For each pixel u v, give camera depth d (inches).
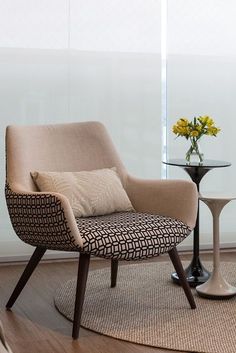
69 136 149.4
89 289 150.6
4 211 171.5
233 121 184.4
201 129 152.6
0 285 154.8
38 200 130.3
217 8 180.9
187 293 138.6
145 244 131.1
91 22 173.0
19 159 139.7
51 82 171.6
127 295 147.0
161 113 179.5
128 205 145.4
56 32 170.9
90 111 174.6
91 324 131.6
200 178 153.3
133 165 178.4
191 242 183.9
